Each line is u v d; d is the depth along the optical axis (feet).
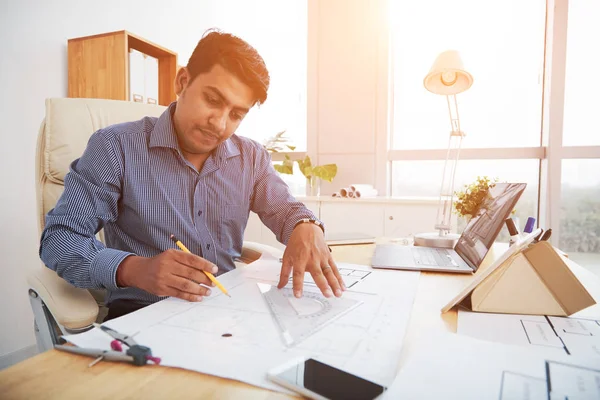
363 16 9.46
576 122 8.07
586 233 8.09
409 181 9.64
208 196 3.24
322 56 9.84
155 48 6.77
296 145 10.62
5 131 5.50
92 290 3.33
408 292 2.11
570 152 8.02
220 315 1.70
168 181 3.06
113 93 6.07
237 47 2.56
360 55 9.53
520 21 8.57
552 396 0.96
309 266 2.24
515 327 1.61
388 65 9.36
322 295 2.04
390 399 0.95
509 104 8.71
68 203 2.55
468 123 8.96
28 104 5.77
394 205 7.94
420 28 9.32
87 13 6.64
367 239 4.02
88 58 6.17
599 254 8.08
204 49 2.61
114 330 1.50
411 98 9.50
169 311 1.75
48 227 2.42
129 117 3.84
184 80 2.80
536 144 8.67
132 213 3.02
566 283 1.76
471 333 1.54
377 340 1.44
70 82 6.27
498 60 8.71
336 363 1.24
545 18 8.41
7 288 5.60
